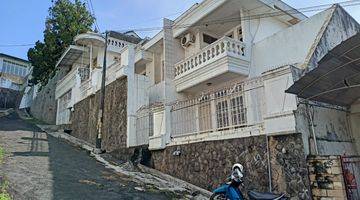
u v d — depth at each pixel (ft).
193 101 33.99
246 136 26.78
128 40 80.53
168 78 50.72
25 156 34.71
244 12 44.50
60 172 29.48
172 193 27.45
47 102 99.35
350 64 21.45
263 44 41.22
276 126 23.98
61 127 73.05
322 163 21.44
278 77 24.91
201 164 30.48
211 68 42.78
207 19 47.85
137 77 47.80
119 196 24.29
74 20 98.37
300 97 23.62
